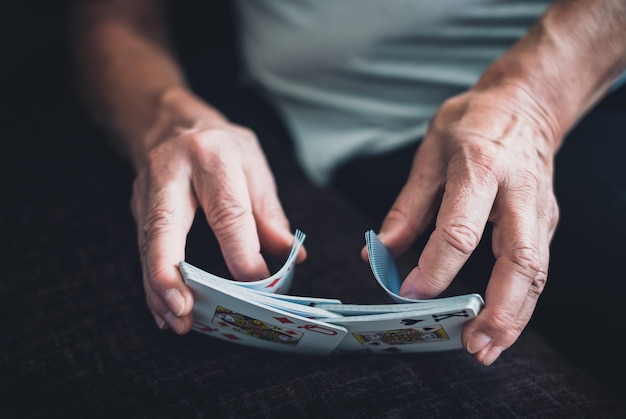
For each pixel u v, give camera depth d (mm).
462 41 931
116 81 1040
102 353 700
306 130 1088
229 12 1354
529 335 801
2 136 1086
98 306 770
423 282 625
